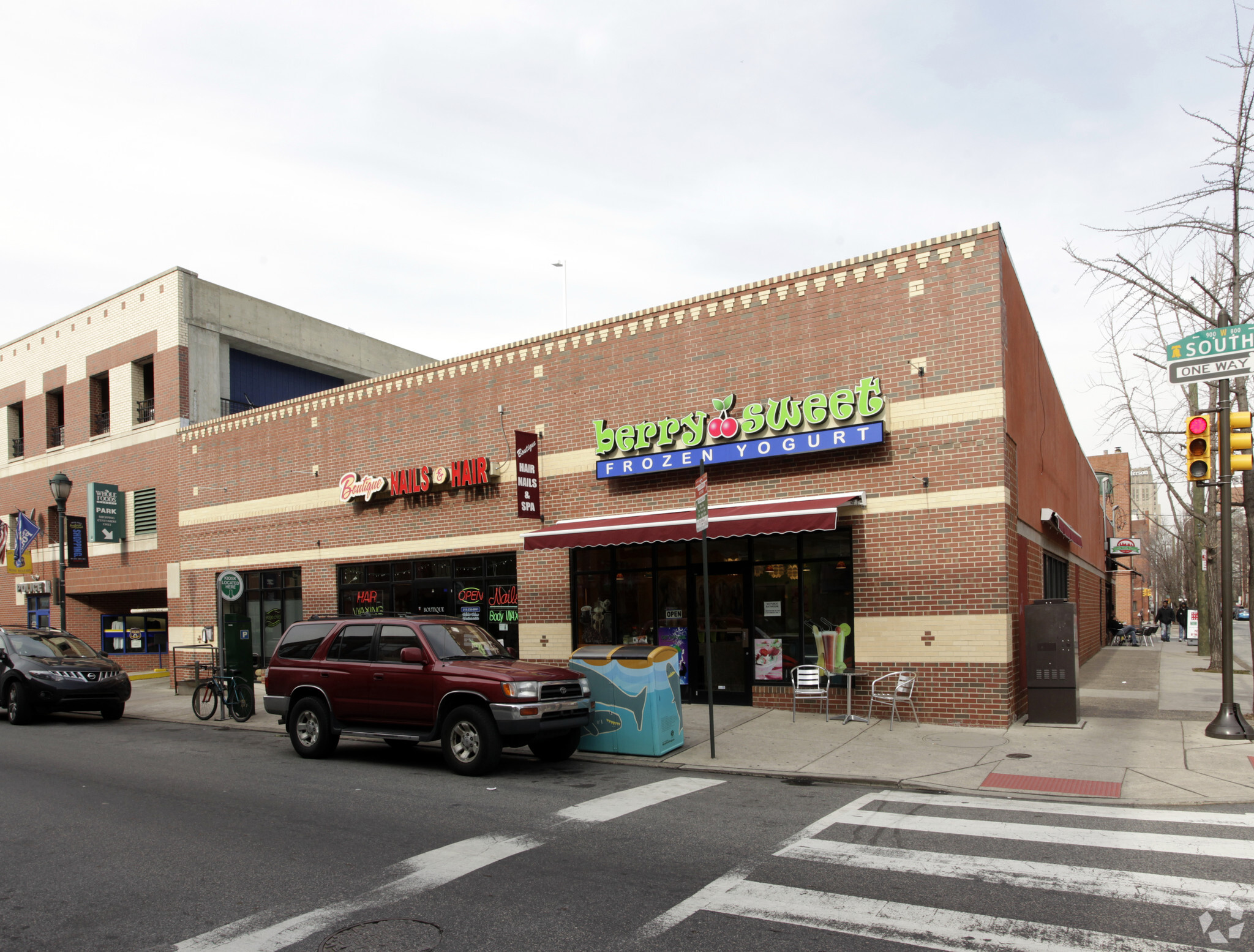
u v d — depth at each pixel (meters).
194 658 21.77
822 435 13.39
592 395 16.25
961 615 12.39
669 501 15.19
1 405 31.05
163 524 24.70
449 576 18.23
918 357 12.95
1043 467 17.23
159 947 5.09
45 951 5.07
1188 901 5.45
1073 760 9.83
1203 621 25.48
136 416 26.09
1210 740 10.71
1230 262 13.00
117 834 7.64
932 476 12.73
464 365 18.22
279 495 21.64
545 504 16.69
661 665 11.17
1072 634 12.04
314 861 6.70
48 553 29.02
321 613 20.47
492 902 5.67
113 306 26.92
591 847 6.89
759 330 14.39
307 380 30.03
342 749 12.53
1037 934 4.98
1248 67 12.02
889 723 12.51
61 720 16.83
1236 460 11.03
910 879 5.99
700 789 9.09
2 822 8.20
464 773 10.12
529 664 10.95
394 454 19.36
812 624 13.83
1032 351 15.70
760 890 5.82
